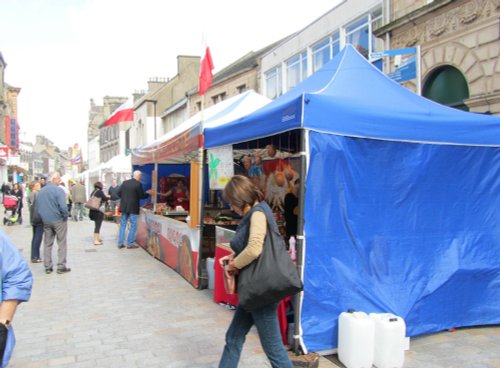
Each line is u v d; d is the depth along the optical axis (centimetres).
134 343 423
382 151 416
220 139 546
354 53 518
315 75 512
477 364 368
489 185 470
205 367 369
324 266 384
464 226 454
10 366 372
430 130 434
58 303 563
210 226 661
